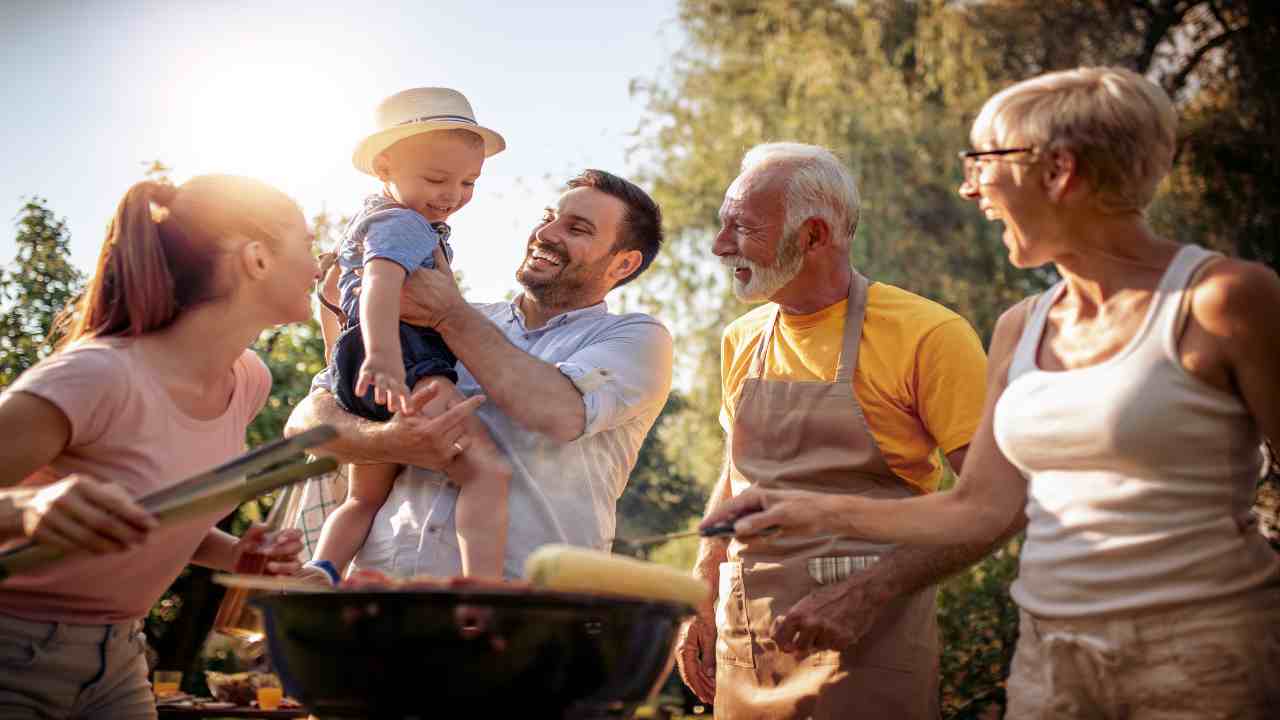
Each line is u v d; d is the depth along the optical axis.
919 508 2.15
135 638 2.28
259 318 2.26
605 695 1.79
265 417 6.86
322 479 3.02
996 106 2.03
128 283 2.15
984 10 10.14
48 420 2.00
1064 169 1.93
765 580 2.72
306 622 1.76
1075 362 1.96
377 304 2.55
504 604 1.69
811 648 2.53
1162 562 1.83
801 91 10.34
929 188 9.70
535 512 2.64
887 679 2.59
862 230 9.48
